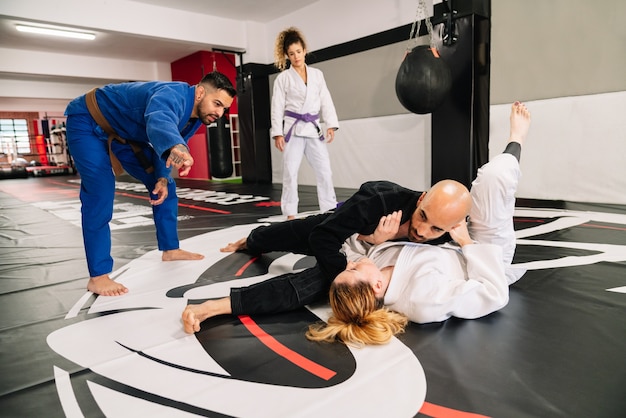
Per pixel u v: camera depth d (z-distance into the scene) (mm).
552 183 4238
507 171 1559
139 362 1291
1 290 2076
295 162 3773
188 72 9953
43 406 1082
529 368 1182
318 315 1604
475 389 1086
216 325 1542
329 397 1069
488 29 4414
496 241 1671
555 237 2725
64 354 1362
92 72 9797
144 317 1647
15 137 16250
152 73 10539
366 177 5945
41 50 9031
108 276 2143
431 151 4828
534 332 1405
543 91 4242
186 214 4266
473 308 1482
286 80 3713
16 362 1320
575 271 2035
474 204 1613
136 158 2111
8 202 6016
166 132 1595
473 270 1537
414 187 5418
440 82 4195
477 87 4395
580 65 3977
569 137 4078
